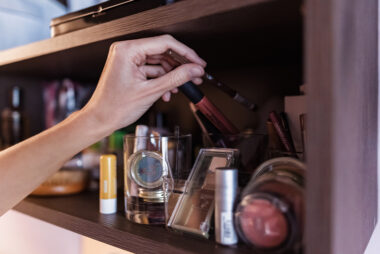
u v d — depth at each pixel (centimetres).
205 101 46
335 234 24
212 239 36
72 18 50
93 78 84
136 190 44
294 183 30
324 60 25
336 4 24
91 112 41
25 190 44
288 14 32
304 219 29
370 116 43
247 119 64
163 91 40
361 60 35
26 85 90
